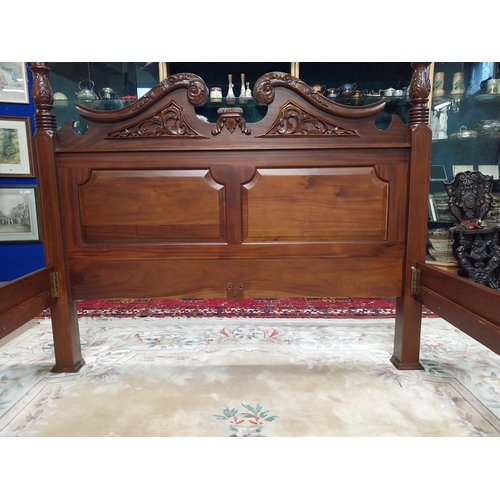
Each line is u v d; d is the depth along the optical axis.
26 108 2.97
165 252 1.43
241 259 1.43
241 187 1.40
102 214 1.41
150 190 1.40
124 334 1.86
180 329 1.92
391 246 1.43
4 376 1.42
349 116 1.35
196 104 1.35
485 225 2.52
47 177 1.37
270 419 1.12
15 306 1.21
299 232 1.42
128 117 1.36
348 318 2.07
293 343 1.72
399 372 1.42
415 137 1.34
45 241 1.41
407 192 1.39
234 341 1.75
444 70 3.13
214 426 1.08
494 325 0.98
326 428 1.07
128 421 1.12
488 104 3.13
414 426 1.07
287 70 3.18
